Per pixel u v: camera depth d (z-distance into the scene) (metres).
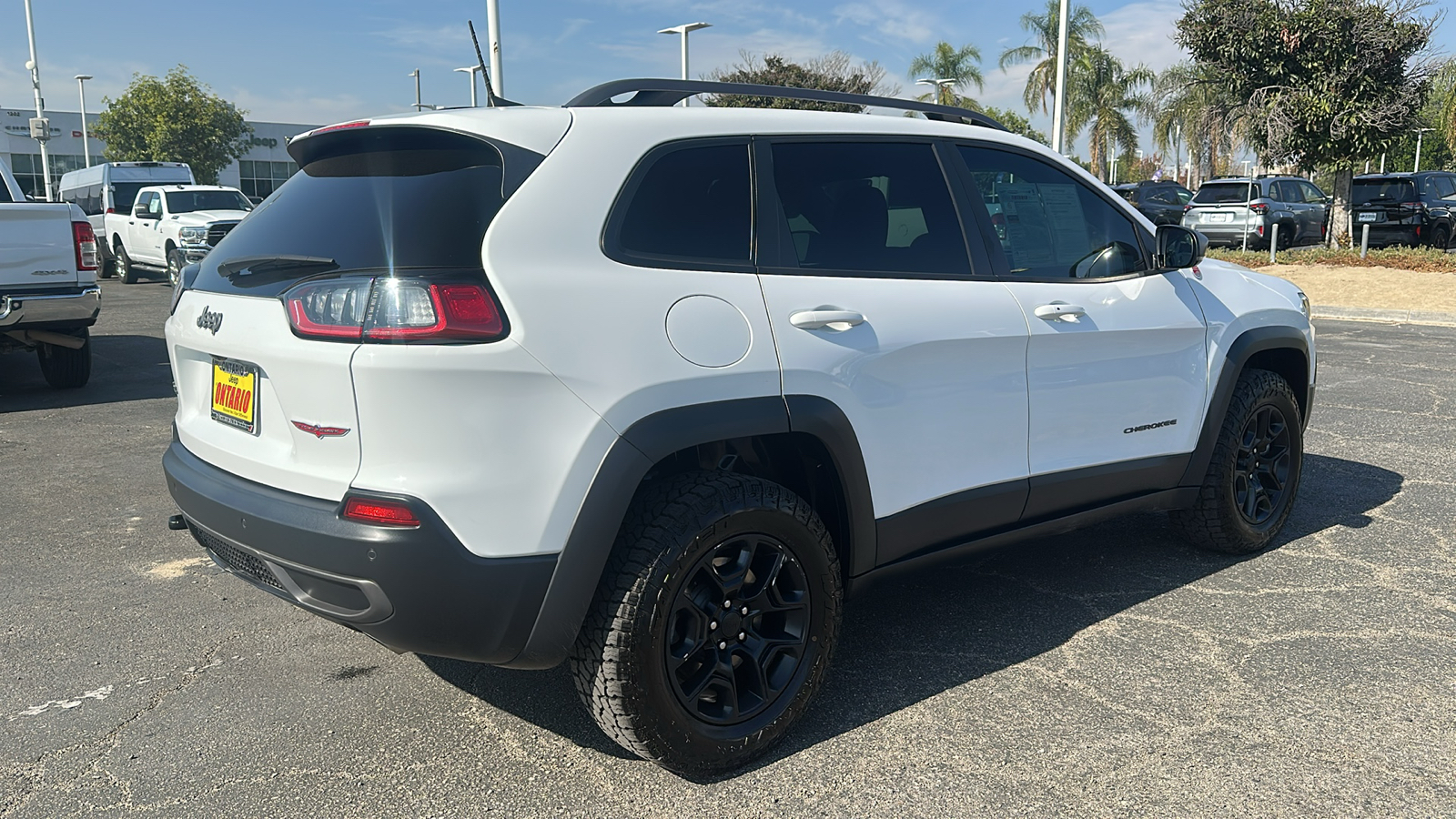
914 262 3.15
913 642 3.51
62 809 2.54
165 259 17.20
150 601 3.90
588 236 2.50
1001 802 2.55
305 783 2.66
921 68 39.16
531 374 2.33
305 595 2.49
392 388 2.27
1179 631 3.58
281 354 2.44
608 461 2.42
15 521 4.88
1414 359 9.83
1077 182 3.77
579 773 2.70
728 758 2.68
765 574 2.75
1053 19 38.75
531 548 2.38
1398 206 22.08
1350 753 2.76
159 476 5.68
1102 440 3.66
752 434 2.64
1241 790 2.60
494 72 14.31
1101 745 2.82
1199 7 18.61
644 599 2.47
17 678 3.25
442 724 2.96
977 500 3.27
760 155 2.89
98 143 52.25
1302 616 3.70
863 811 2.52
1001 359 3.27
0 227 7.22
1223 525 4.16
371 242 2.44
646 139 2.68
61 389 8.31
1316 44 17.67
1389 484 5.43
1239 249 21.34
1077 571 4.18
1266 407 4.29
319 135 2.81
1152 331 3.74
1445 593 3.91
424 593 2.31
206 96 44.41
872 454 2.94
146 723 2.96
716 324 2.62
